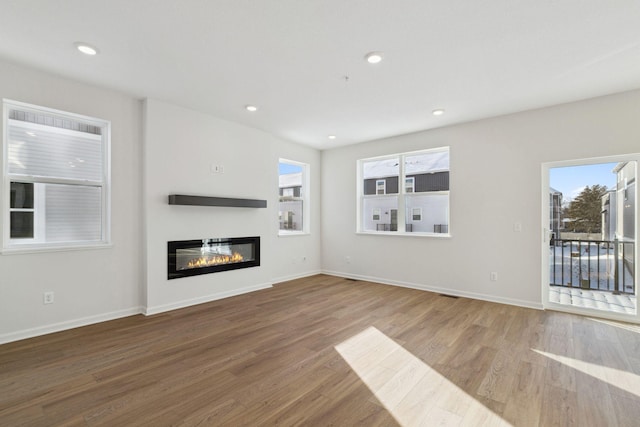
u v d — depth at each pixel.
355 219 5.71
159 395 1.99
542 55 2.60
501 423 1.73
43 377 2.20
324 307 3.91
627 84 3.17
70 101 3.12
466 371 2.31
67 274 3.12
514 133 4.03
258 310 3.78
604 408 1.86
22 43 2.45
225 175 4.37
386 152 5.29
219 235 4.32
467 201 4.40
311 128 4.76
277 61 2.73
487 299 4.23
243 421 1.74
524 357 2.53
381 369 2.34
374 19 2.13
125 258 3.53
